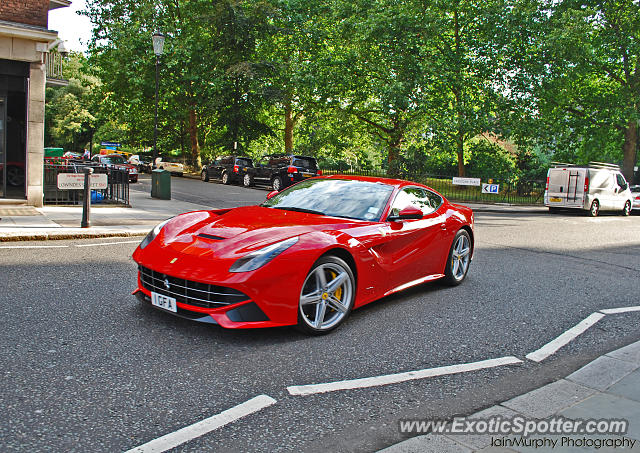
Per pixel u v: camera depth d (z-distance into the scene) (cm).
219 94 3272
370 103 3112
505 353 376
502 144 4916
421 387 305
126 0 3134
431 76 2527
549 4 2694
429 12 2488
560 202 2034
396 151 2816
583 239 1147
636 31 2703
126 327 377
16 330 357
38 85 1110
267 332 389
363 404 277
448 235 560
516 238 1102
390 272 462
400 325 431
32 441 221
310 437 238
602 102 2755
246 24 3219
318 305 387
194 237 393
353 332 404
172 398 271
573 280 674
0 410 246
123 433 232
